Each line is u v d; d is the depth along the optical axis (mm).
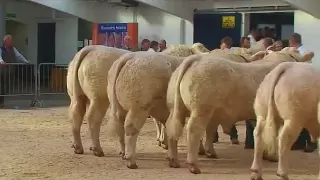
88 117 9398
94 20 22609
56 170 8352
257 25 19703
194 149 8180
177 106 8172
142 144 10953
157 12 21422
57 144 10680
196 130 8070
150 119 15086
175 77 8219
